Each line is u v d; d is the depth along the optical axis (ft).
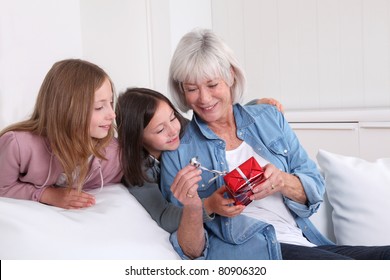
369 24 8.96
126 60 9.64
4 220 3.43
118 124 4.59
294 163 4.96
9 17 6.20
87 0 8.93
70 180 4.17
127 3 9.61
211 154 4.70
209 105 4.60
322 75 9.77
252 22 10.76
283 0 10.19
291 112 9.74
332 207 5.32
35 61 6.51
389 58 8.77
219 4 11.23
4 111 6.09
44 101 4.18
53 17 6.79
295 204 4.65
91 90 4.09
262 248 4.23
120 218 3.97
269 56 10.57
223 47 4.63
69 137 4.08
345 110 8.97
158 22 9.98
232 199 4.14
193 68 4.49
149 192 4.55
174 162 4.70
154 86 10.17
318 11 9.67
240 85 4.86
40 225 3.50
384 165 5.09
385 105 8.91
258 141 4.82
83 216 3.82
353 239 4.81
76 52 7.14
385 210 4.75
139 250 3.73
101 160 4.45
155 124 4.45
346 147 8.93
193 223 4.07
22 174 4.32
